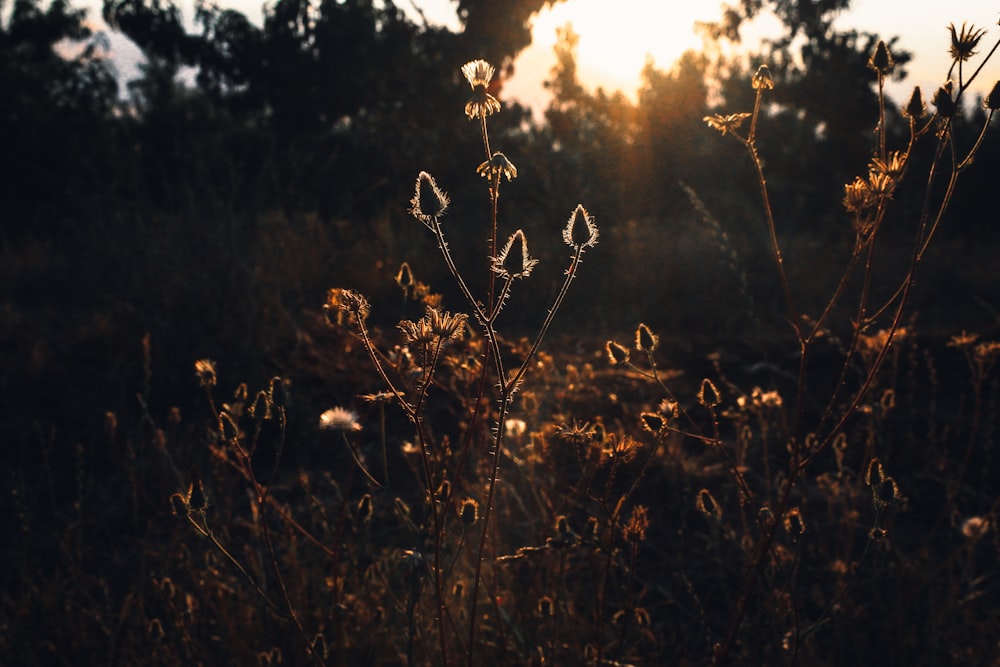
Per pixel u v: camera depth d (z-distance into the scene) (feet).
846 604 9.29
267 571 9.86
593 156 47.55
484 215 35.76
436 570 5.60
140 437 13.96
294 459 14.57
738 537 11.31
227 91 51.88
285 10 48.73
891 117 52.95
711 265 28.58
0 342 19.48
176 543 9.77
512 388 5.41
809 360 20.31
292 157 33.19
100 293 22.90
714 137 47.60
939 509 12.73
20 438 15.16
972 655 8.80
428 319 5.40
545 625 7.63
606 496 6.72
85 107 52.08
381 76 47.91
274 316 19.52
